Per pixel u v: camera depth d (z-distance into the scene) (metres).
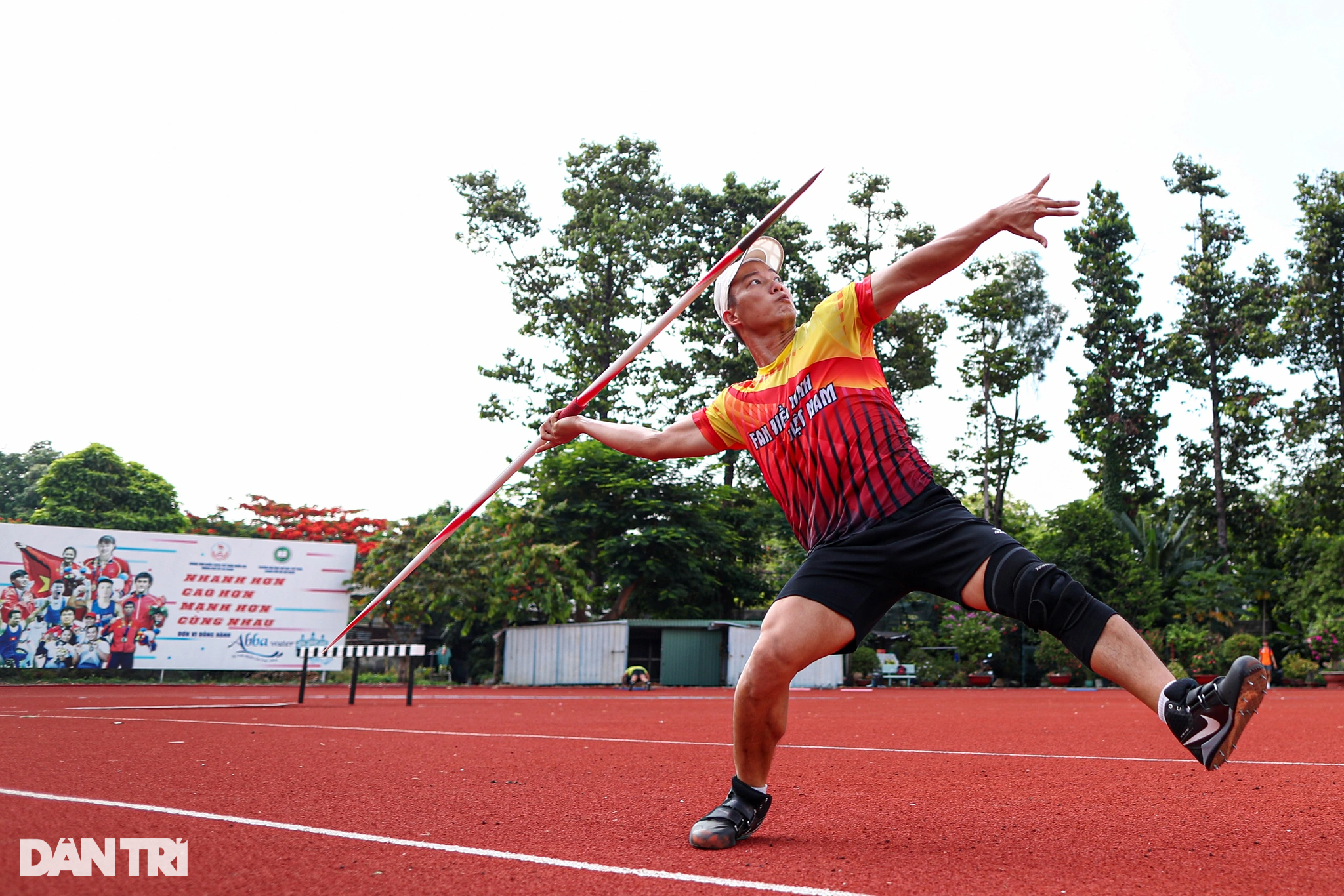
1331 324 36.38
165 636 21.05
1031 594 2.49
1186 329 38.31
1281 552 34.59
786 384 2.95
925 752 5.88
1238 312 37.88
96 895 2.14
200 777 4.16
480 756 5.39
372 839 2.79
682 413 35.81
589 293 36.25
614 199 37.16
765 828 3.09
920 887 2.24
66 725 7.44
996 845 2.78
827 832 3.00
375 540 28.38
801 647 2.72
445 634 28.45
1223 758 2.24
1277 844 2.79
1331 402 36.41
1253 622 31.81
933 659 30.28
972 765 5.05
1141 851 2.68
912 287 2.77
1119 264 38.44
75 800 3.41
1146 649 2.41
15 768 4.41
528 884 2.26
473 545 24.81
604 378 3.36
